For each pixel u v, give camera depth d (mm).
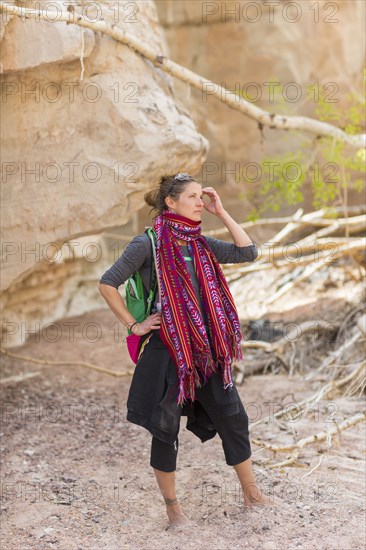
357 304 8258
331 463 5281
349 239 9180
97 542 4336
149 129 5812
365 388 6691
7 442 5996
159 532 4438
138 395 4398
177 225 4363
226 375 4320
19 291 8859
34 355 8477
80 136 5930
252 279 9938
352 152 9477
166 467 4406
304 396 6723
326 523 4422
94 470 5441
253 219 8703
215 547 4199
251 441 5258
